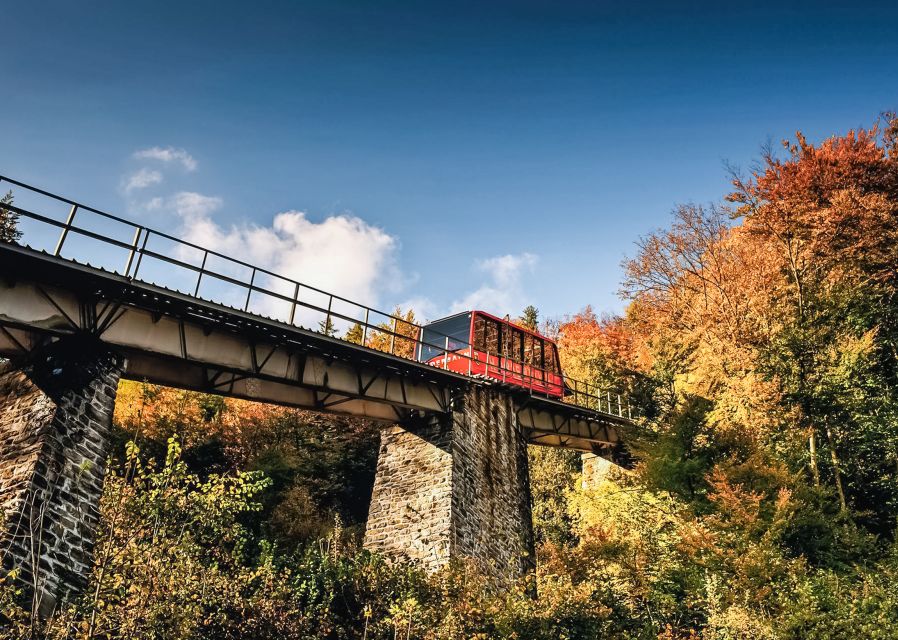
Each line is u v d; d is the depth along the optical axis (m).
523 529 23.53
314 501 28.66
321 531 26.41
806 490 20.33
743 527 19.03
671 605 17.75
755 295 28.81
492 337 26.28
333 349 19.05
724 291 30.64
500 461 23.53
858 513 20.72
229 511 11.10
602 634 15.09
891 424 22.53
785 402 23.95
